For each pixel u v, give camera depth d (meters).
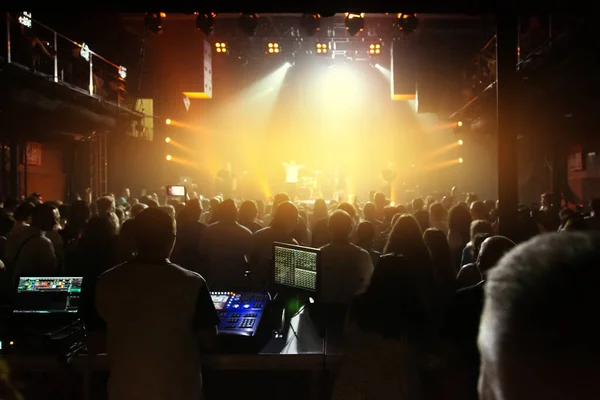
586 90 8.20
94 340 2.49
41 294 3.02
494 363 0.46
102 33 12.92
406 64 14.46
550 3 4.54
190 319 2.29
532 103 9.13
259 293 3.23
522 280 0.44
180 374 2.26
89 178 14.12
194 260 4.59
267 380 3.06
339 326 3.11
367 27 15.39
